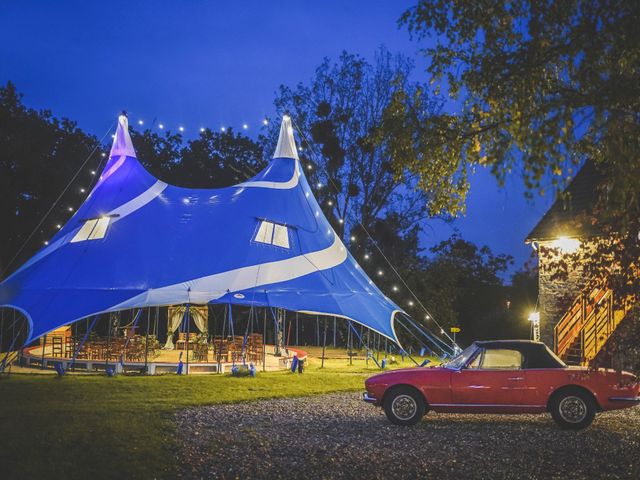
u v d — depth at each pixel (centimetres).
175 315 2441
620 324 766
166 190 2298
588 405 1060
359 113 3684
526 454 877
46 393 1343
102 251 1969
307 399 1372
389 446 919
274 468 791
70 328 2519
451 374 1094
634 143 595
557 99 625
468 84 718
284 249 2062
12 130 3481
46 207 3506
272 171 2395
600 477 763
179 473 764
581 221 734
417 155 741
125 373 1758
